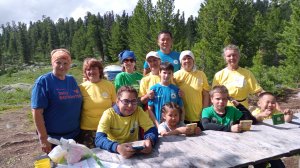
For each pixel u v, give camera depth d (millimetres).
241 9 14875
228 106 4020
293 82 15586
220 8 14766
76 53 69188
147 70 5578
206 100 4859
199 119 4699
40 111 3463
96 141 3160
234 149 3043
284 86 15570
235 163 2730
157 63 4809
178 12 20703
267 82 13164
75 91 3773
